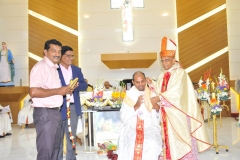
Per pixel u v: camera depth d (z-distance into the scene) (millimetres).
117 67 9742
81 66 10273
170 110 3002
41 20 10227
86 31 10344
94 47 10312
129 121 3094
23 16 10258
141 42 10266
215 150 4633
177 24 10250
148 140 2902
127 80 6070
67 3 10312
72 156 3432
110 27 10352
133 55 8906
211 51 10172
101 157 4461
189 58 10164
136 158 2863
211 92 4703
